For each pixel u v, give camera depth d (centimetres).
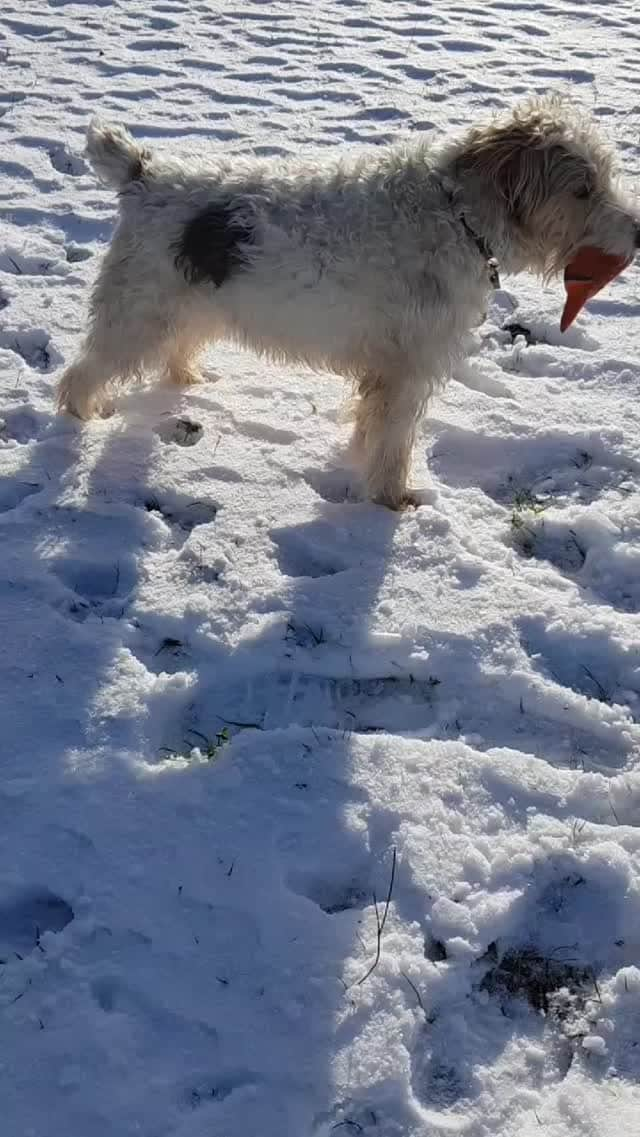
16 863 142
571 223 168
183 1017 132
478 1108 129
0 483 184
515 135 165
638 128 276
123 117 279
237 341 184
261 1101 128
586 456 195
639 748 156
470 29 346
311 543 177
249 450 191
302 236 169
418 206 169
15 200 247
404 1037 132
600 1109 128
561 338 219
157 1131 126
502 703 161
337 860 144
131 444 191
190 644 166
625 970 137
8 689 158
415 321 173
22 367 204
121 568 174
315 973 135
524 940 141
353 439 192
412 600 169
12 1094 127
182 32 336
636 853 145
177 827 146
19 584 170
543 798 150
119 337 183
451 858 144
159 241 174
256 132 275
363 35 339
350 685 164
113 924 138
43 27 334
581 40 338
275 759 152
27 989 134
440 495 186
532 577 174
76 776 149
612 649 166
